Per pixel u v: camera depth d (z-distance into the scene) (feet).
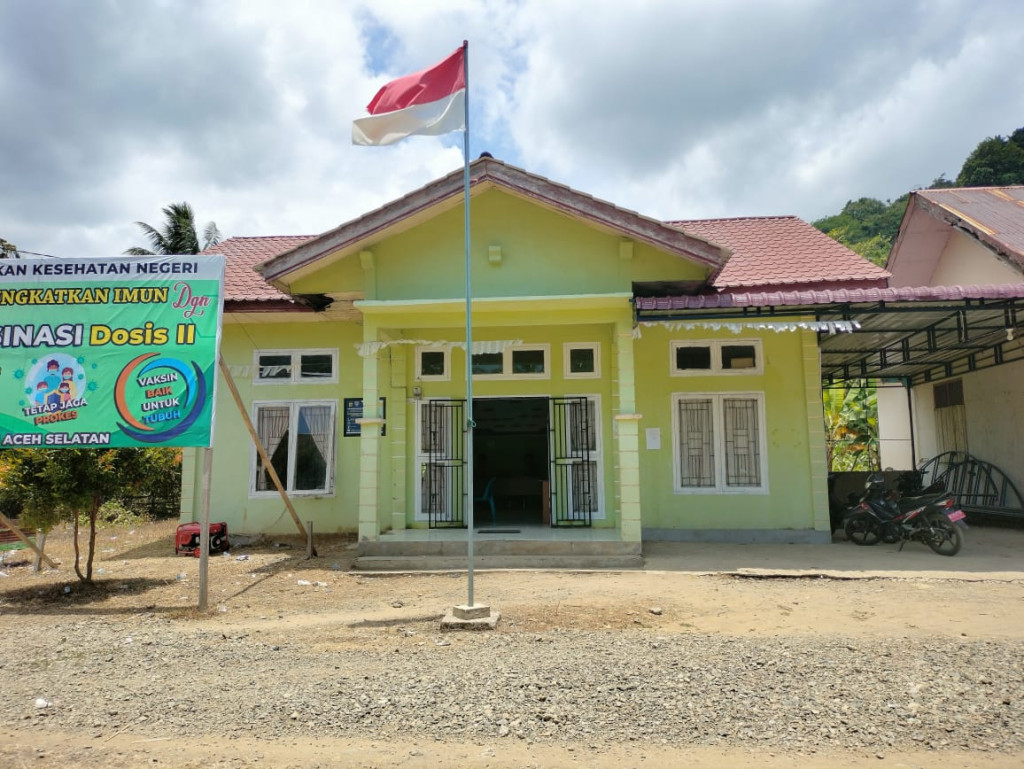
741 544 35.99
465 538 33.35
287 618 23.45
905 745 12.66
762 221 49.42
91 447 26.00
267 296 39.22
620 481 32.01
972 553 33.04
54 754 13.08
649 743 12.98
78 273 26.76
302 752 12.95
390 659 18.25
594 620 21.83
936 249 50.11
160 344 26.43
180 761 12.69
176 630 22.07
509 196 33.42
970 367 47.57
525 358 38.81
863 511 35.58
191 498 40.22
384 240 33.78
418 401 39.06
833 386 62.95
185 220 95.40
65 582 29.45
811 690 15.23
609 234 32.76
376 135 26.08
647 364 38.09
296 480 40.01
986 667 16.40
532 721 14.01
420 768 12.23
